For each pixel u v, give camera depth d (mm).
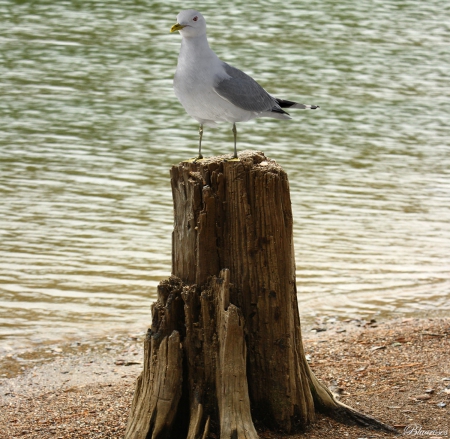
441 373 10125
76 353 11484
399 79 28609
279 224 7902
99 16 35688
